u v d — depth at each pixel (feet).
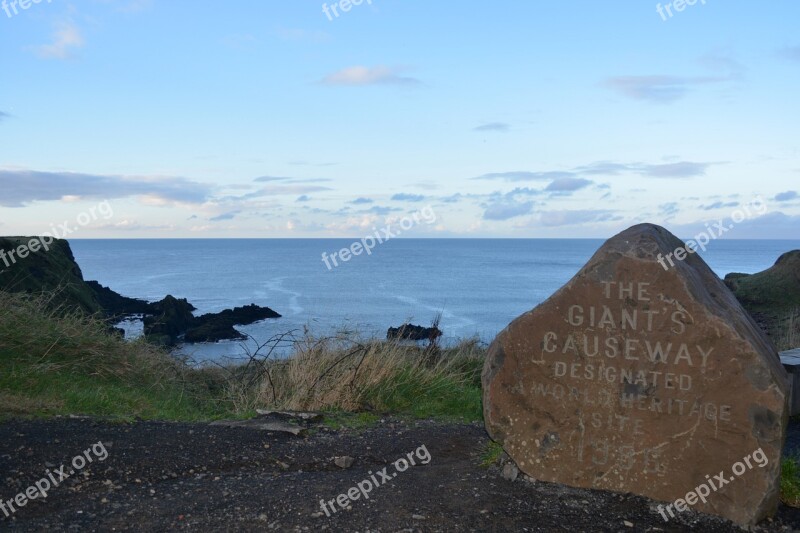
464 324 102.06
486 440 22.58
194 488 17.01
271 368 31.53
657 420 16.92
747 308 59.57
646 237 17.47
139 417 23.04
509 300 145.89
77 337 29.14
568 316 17.66
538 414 17.97
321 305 129.29
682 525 15.90
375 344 31.50
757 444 16.01
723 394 16.31
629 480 17.17
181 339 80.53
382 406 27.32
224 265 321.93
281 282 203.72
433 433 23.39
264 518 15.46
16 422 20.54
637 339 17.08
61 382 25.44
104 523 14.97
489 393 18.34
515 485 17.76
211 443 20.36
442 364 33.83
